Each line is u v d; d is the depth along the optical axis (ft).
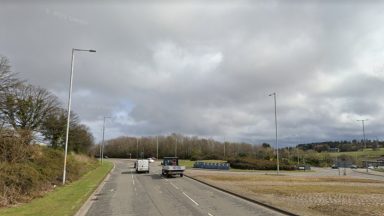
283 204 66.69
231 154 414.62
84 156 256.11
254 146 526.16
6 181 71.51
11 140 84.89
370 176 198.70
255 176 167.94
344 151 575.38
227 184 115.85
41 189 86.17
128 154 533.14
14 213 55.36
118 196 83.66
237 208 63.36
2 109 143.43
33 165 93.61
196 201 73.51
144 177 157.07
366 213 56.95
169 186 111.34
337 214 55.62
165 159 169.68
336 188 107.04
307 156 397.60
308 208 62.28
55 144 194.39
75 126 241.55
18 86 143.13
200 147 496.64
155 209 62.23
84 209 63.26
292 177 166.91
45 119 182.29
